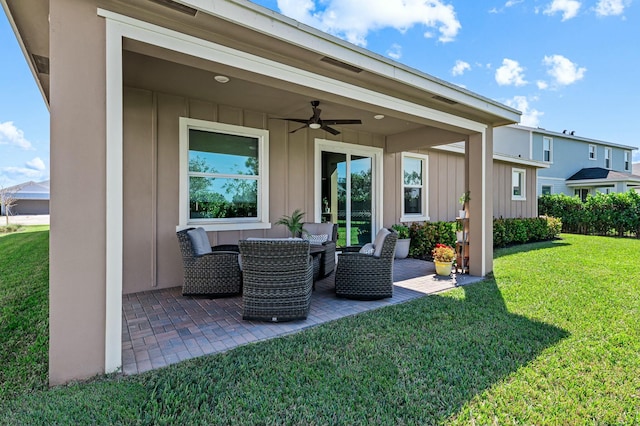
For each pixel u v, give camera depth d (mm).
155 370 2430
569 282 5070
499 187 11094
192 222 5094
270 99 4945
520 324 3348
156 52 2678
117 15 2402
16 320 3395
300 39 3012
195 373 2367
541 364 2547
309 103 5133
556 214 13812
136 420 1838
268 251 3303
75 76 2264
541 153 17719
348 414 1943
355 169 7234
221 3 2562
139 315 3646
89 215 2309
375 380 2309
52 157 2209
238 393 2133
